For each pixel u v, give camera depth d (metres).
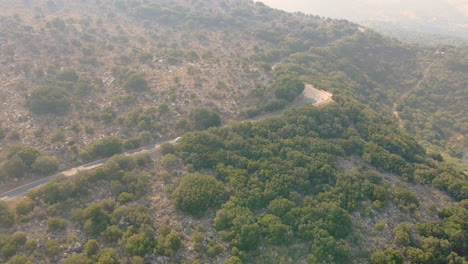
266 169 67.88
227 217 55.41
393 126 94.50
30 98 82.75
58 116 82.88
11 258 44.28
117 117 85.25
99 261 44.91
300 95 108.12
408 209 62.72
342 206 61.62
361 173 71.75
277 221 55.62
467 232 56.66
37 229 51.53
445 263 52.16
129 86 97.06
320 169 68.81
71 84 94.44
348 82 137.62
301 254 53.00
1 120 76.50
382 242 56.75
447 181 71.69
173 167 68.94
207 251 50.50
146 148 78.44
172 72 108.88
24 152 65.31
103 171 63.03
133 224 53.38
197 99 95.75
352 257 54.00
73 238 50.12
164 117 88.38
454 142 130.75
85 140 76.81
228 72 111.00
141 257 47.03
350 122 92.94
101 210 53.72
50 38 117.31
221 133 79.56
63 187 57.34
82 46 118.19
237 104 97.81
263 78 111.62
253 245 52.53
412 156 81.44
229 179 64.69
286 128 81.69
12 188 61.88
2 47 103.69
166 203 59.41
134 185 61.56
